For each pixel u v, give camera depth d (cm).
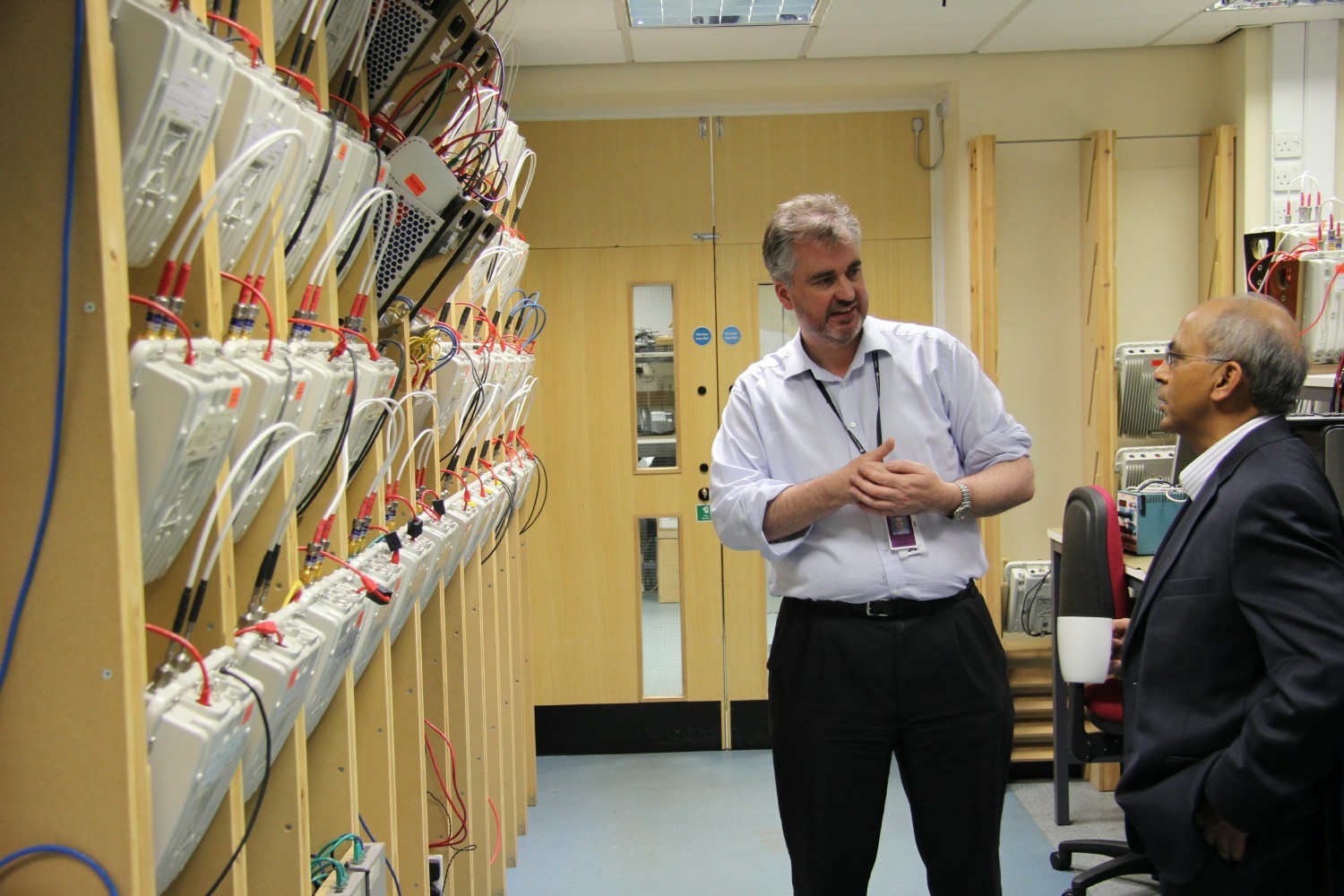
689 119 410
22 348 83
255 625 113
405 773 185
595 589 419
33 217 82
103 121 81
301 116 115
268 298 119
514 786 314
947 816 194
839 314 191
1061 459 399
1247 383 176
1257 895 163
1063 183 394
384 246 165
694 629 419
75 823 86
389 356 176
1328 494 161
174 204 96
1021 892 291
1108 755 284
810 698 196
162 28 83
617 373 415
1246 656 164
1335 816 156
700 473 417
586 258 413
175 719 92
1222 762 158
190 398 89
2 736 85
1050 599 381
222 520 106
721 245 413
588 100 400
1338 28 370
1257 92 374
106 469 83
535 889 300
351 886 139
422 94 182
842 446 204
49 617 85
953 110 396
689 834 338
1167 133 392
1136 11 345
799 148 411
